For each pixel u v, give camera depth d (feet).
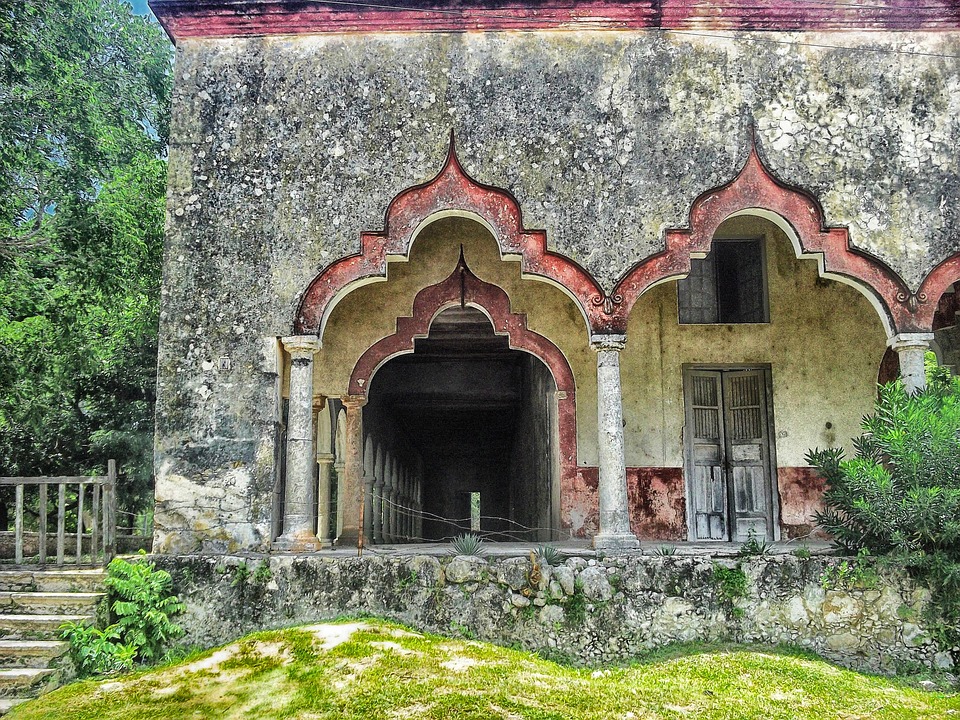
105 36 46.68
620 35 29.71
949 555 25.05
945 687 23.53
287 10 29.35
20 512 27.61
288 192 29.04
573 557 26.30
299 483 27.66
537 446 45.68
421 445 76.48
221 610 25.75
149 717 19.81
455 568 25.61
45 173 41.01
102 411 54.90
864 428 27.30
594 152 29.09
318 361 37.27
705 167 28.96
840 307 36.94
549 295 37.29
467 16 29.43
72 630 23.68
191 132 29.37
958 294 34.71
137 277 45.29
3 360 44.29
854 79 29.60
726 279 37.96
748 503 36.58
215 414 28.02
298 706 19.79
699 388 37.47
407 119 29.32
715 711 20.12
